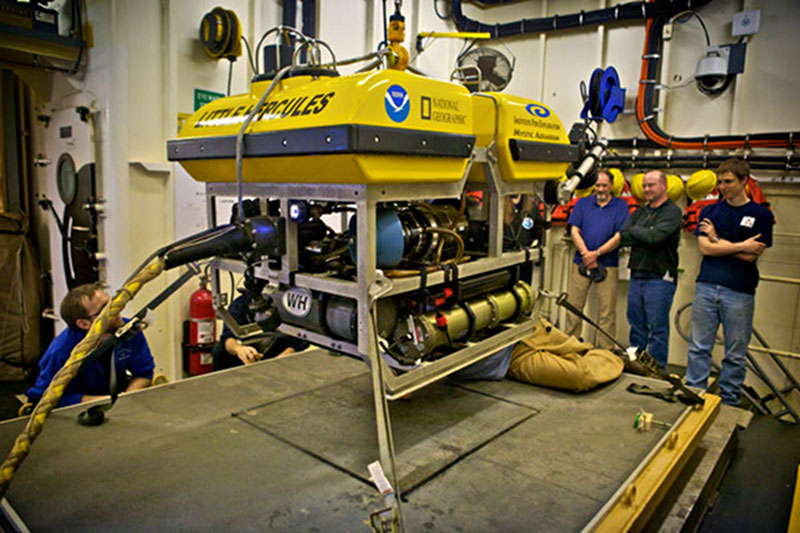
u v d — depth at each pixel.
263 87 1.68
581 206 4.25
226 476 1.49
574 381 2.14
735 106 3.99
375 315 1.45
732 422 2.28
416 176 1.47
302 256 1.69
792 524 1.91
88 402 1.98
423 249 1.72
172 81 3.14
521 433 1.80
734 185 3.18
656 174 3.70
